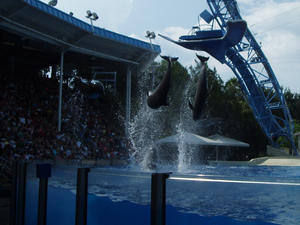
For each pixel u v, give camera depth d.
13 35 15.22
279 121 28.17
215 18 16.52
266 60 17.75
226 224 2.78
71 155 13.12
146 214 3.02
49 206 3.85
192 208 2.86
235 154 24.72
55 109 15.73
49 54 18.16
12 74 16.45
